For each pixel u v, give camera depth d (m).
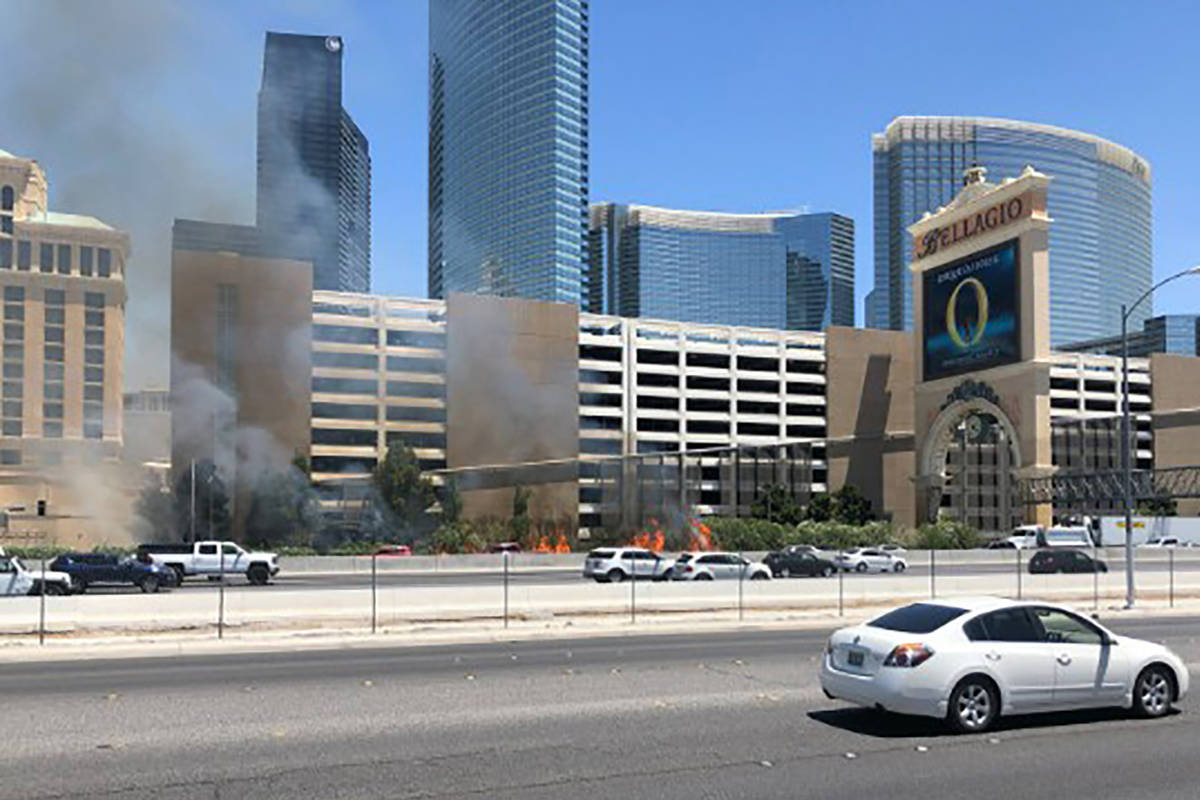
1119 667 12.95
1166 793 9.59
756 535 74.88
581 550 93.06
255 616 26.27
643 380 118.38
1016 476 81.56
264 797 9.45
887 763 10.80
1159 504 108.94
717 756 11.14
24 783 9.97
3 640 23.31
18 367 118.69
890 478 117.56
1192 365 127.19
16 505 114.88
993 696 12.36
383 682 16.78
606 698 15.05
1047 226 81.44
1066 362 127.62
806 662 19.38
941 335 91.25
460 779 10.11
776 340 125.44
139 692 15.74
